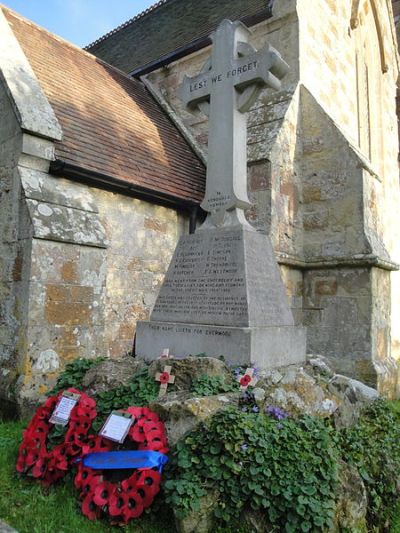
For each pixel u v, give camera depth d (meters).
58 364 6.00
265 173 8.05
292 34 9.44
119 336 7.46
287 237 8.34
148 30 14.20
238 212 5.19
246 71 5.19
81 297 6.36
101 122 8.48
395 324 13.05
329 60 10.64
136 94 11.02
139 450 3.34
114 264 7.45
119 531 3.05
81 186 7.06
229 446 3.16
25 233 6.01
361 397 4.92
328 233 8.61
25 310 5.82
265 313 4.75
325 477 3.15
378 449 4.12
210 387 3.87
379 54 14.24
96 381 4.44
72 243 6.27
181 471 3.16
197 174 9.41
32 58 8.54
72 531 3.00
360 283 8.16
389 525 3.59
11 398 5.58
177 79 11.45
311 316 8.60
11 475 3.79
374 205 8.86
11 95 6.56
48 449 3.79
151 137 9.49
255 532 2.94
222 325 4.61
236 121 5.30
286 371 4.28
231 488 3.04
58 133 6.71
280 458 3.18
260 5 10.49
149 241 8.06
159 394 4.03
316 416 3.87
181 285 5.12
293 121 8.88
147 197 7.93
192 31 11.97
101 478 3.31
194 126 10.76
